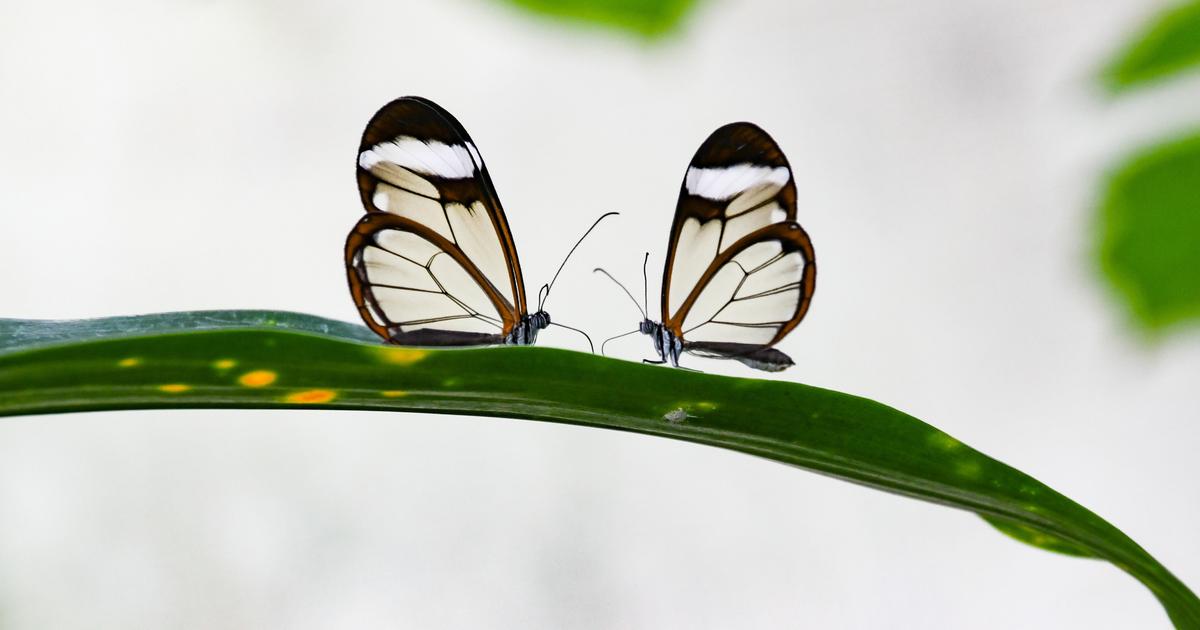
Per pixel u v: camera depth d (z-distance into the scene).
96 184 0.78
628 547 0.76
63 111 0.79
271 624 0.74
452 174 0.62
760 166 0.63
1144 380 0.77
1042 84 0.78
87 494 0.74
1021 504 0.57
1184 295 0.63
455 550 0.75
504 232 0.62
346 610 0.74
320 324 0.57
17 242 0.77
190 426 0.74
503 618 0.74
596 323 0.76
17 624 0.72
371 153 0.61
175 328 0.55
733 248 0.63
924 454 0.56
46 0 0.79
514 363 0.51
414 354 0.50
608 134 0.79
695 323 0.63
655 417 0.55
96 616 0.73
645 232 0.79
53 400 0.45
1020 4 0.79
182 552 0.74
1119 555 0.57
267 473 0.74
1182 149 0.62
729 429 0.56
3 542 0.73
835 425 0.55
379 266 0.62
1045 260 0.79
